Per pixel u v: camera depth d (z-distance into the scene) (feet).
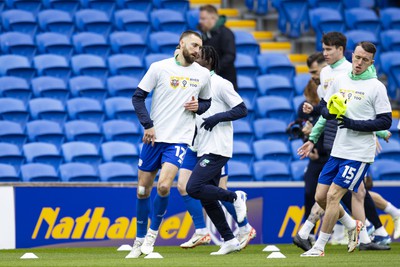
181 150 82.38
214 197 86.22
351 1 187.93
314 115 91.71
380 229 102.37
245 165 135.64
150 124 80.84
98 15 172.35
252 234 94.84
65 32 168.55
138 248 86.48
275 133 147.64
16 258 86.99
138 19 173.88
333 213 83.20
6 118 142.61
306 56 177.58
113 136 140.56
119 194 111.45
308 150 88.79
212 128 83.97
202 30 121.19
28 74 154.30
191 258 82.33
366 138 82.23
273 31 184.14
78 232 109.19
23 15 169.78
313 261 77.51
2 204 105.70
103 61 160.97
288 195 118.73
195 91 82.74
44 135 137.59
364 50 81.76
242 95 156.56
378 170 143.02
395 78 170.60
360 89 82.69
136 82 155.74
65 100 150.41
